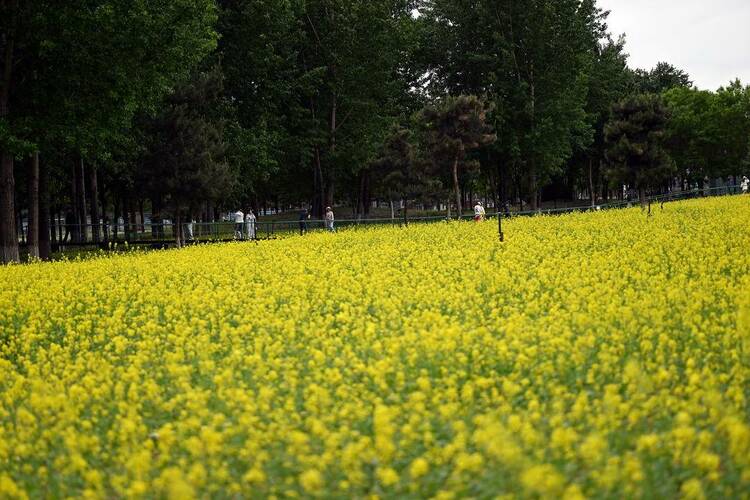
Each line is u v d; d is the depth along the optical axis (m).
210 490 5.87
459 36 54.34
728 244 18.69
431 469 6.03
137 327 13.05
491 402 7.44
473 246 22.38
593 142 61.94
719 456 5.90
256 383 8.59
